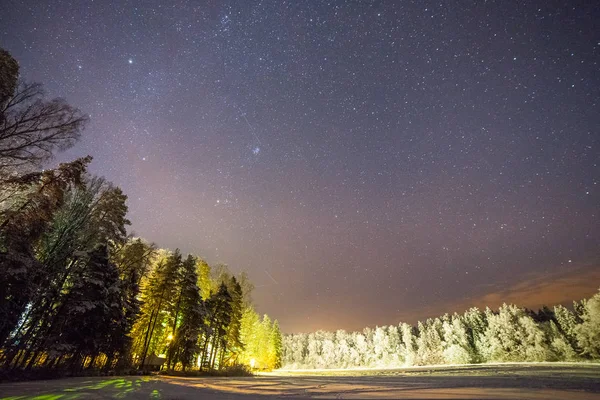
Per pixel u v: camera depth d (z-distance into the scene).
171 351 33.19
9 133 14.26
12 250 18.16
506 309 96.06
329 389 14.97
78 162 20.47
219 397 10.41
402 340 149.00
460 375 31.28
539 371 36.75
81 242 25.27
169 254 40.72
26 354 20.33
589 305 62.59
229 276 53.03
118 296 25.38
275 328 95.25
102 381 17.09
